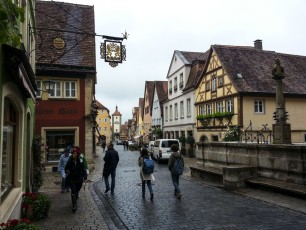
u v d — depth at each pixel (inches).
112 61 434.0
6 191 241.0
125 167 822.5
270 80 991.0
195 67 1254.9
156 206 335.3
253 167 430.3
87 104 753.0
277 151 398.6
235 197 375.2
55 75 737.6
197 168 557.9
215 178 497.4
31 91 320.5
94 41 813.9
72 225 264.2
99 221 277.4
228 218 277.0
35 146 414.0
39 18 821.9
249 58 1059.3
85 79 756.6
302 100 1008.2
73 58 756.6
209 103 1084.5
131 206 338.3
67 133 745.6
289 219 267.6
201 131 1138.7
